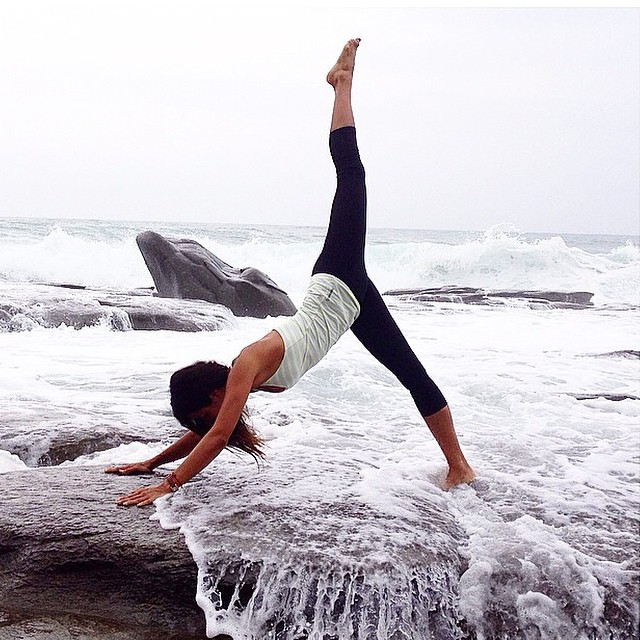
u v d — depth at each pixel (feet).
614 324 44.50
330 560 10.23
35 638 9.62
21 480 12.78
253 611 10.21
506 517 12.33
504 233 84.28
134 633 10.03
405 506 12.17
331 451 15.19
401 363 13.58
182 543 10.61
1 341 29.55
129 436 15.81
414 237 215.31
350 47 13.87
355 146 13.69
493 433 17.42
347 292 12.82
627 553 11.50
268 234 145.18
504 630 10.46
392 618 10.05
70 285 50.44
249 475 13.25
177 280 45.01
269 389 12.51
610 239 286.87
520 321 44.78
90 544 10.60
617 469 15.20
